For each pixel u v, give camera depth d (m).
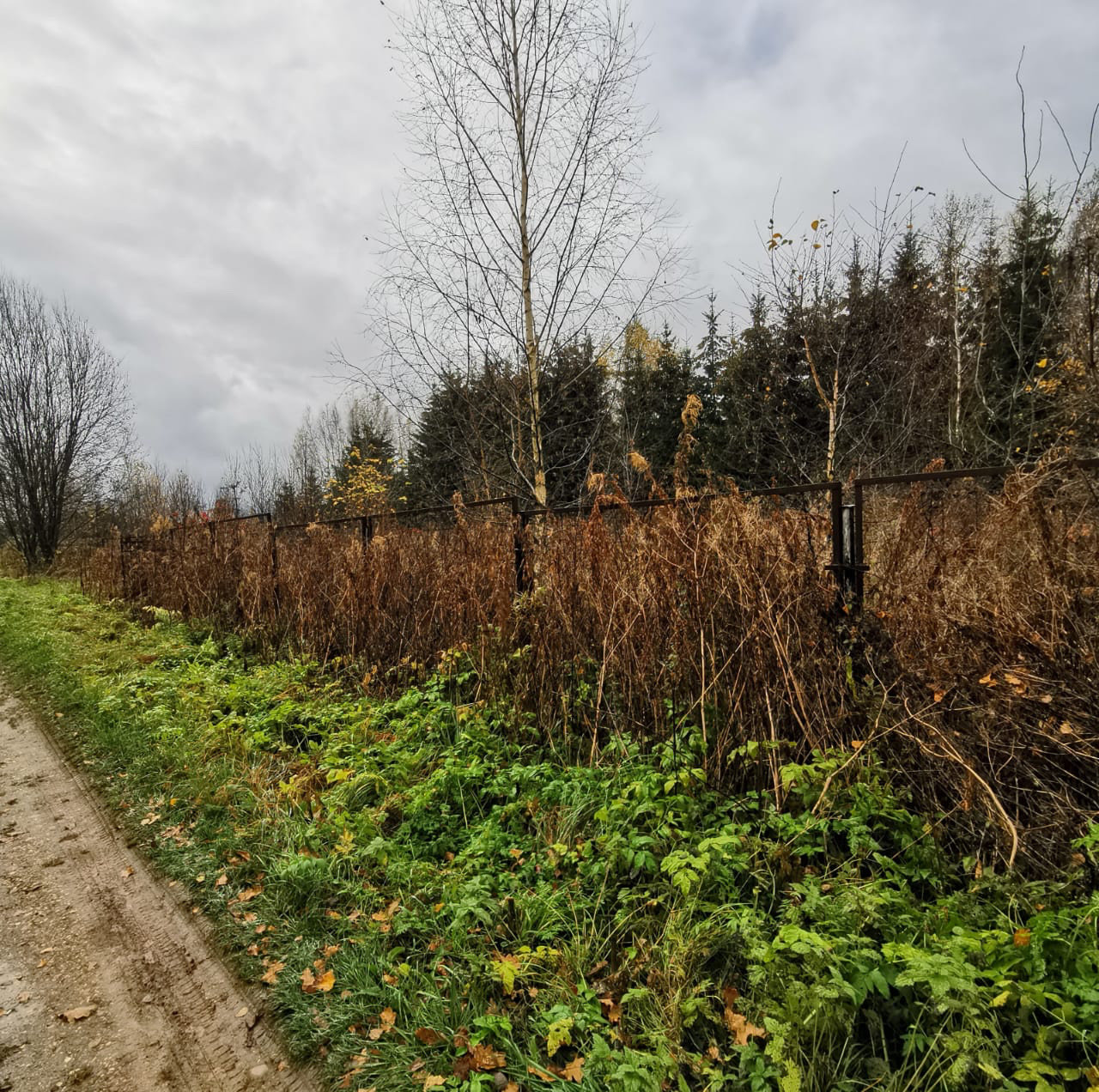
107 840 3.70
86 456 24.03
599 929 2.48
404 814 3.43
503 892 2.72
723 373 15.77
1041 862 2.36
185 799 3.99
